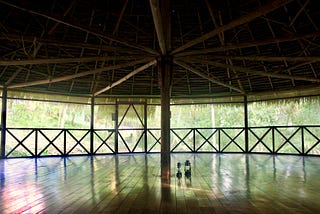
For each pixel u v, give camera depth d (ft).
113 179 14.24
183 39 21.71
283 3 10.22
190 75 27.99
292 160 23.02
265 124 46.16
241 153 29.89
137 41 21.99
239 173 16.06
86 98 30.48
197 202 9.75
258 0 17.92
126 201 9.91
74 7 18.65
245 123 30.40
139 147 33.09
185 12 19.84
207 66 25.80
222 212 8.61
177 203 9.62
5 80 24.90
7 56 21.39
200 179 14.12
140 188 12.04
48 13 11.46
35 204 9.53
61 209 8.95
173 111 48.01
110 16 20.07
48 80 21.95
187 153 30.30
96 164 20.86
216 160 23.11
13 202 9.79
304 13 18.24
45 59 16.70
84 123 47.03
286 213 8.52
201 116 48.16
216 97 30.81
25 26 19.19
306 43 20.54
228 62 24.26
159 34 12.62
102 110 31.14
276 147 44.75
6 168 18.60
